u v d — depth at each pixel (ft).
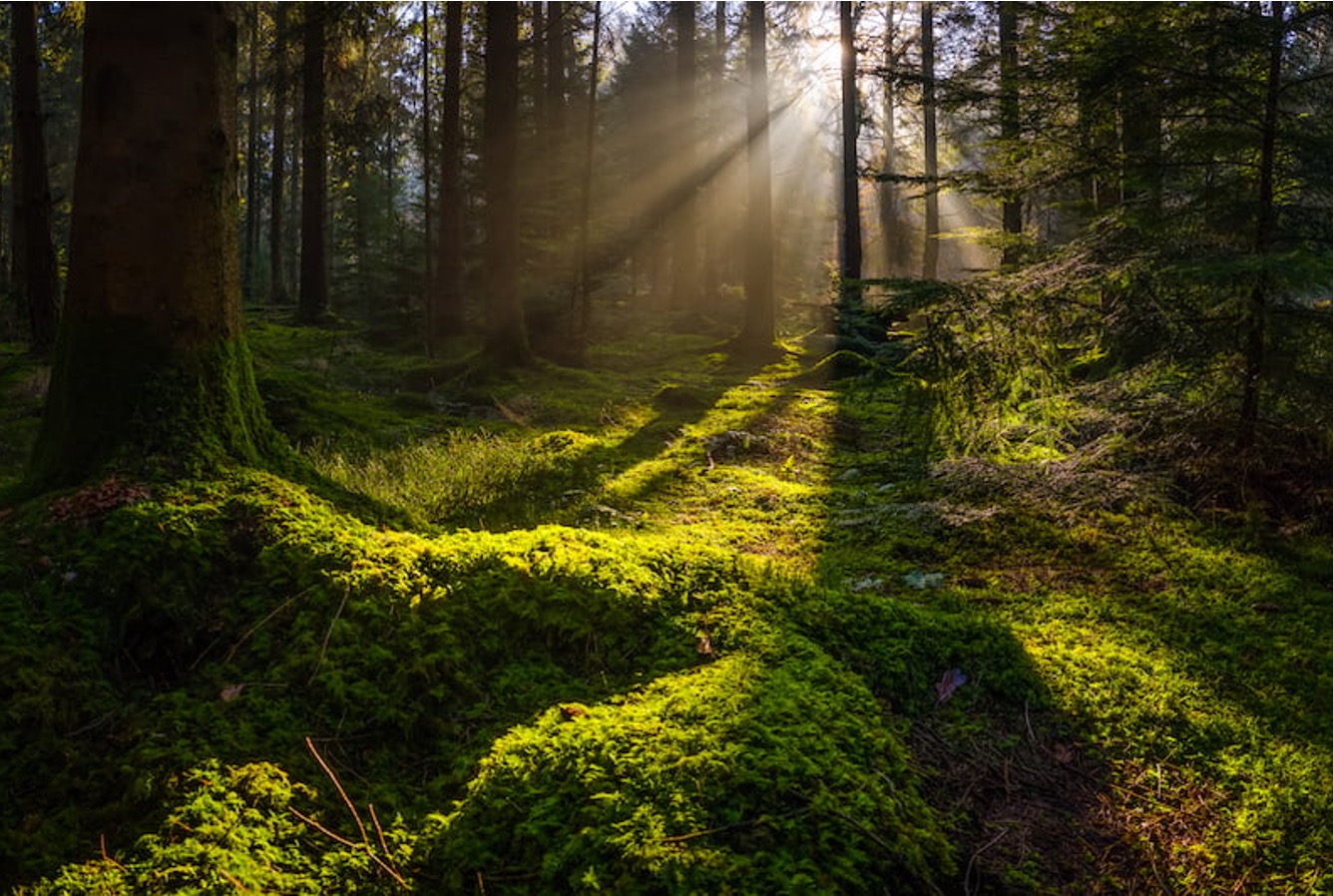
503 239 41.27
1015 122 19.98
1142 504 18.56
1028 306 17.62
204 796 7.58
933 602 14.80
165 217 11.34
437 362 42.86
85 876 6.89
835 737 8.87
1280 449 17.63
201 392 11.55
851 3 60.29
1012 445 19.47
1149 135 18.20
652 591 11.14
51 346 40.63
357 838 7.71
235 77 12.32
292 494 11.43
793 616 11.56
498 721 9.19
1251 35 15.93
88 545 9.59
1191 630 13.33
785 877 7.00
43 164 40.86
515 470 23.08
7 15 82.58
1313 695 11.27
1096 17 17.83
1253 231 16.66
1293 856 8.45
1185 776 9.70
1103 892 8.04
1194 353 17.38
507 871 7.22
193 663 9.32
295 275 128.36
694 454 27.30
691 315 66.95
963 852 8.24
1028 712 10.77
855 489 23.57
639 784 7.75
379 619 9.80
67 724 8.29
